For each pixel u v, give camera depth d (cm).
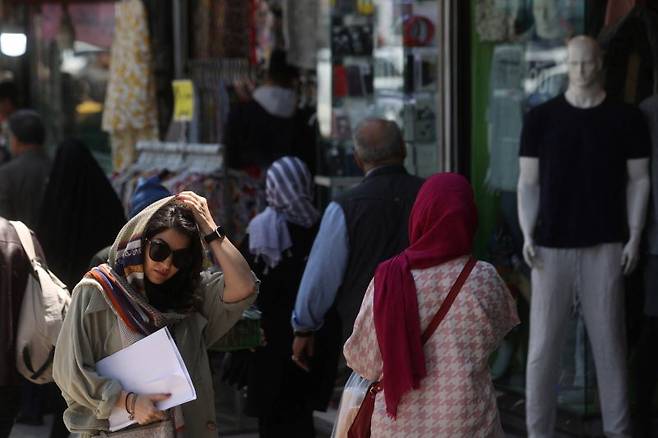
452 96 1664
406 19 1723
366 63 1766
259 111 1936
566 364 1521
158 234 822
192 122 2158
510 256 1619
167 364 809
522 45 1603
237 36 2148
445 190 884
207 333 884
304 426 1257
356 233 1140
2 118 2275
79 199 1499
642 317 1484
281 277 1245
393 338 857
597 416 1503
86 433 829
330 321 1244
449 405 851
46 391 1442
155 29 2275
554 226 1406
